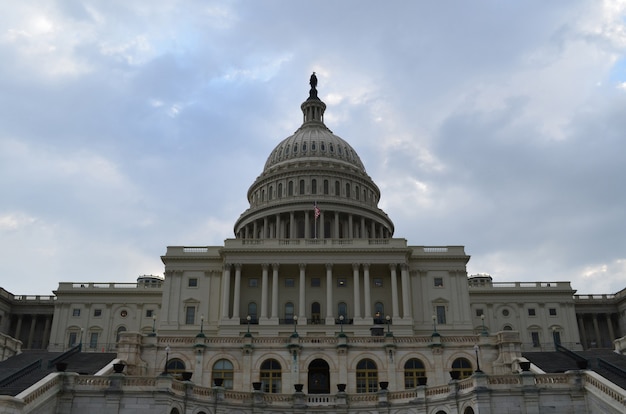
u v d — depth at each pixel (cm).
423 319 8456
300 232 11062
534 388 4034
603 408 3856
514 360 4978
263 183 12081
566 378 4106
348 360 5219
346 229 11162
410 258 8781
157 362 5219
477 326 10081
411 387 5134
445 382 5131
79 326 9981
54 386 3931
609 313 10606
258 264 8581
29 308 10638
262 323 8194
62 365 4100
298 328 7850
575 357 5028
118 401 3969
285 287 8738
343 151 12538
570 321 10100
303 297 8394
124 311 10094
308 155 12250
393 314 8269
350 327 7900
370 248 8619
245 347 5228
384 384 4741
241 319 8456
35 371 4525
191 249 8944
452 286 8631
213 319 8475
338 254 8619
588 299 10675
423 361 5212
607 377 4294
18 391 3809
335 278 8738
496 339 5259
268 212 11112
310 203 10994
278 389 5138
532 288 10288
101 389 4006
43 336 10612
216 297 8606
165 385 4009
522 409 4003
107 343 9819
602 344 10512
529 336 10012
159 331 8288
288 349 5244
